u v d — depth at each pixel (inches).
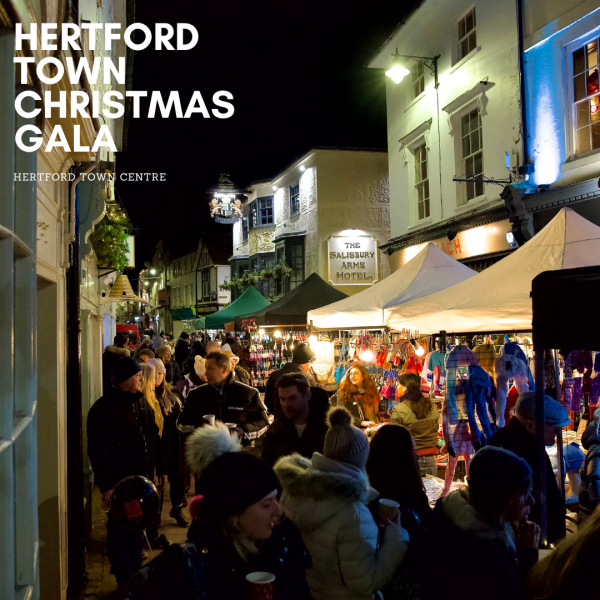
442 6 539.8
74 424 171.6
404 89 635.5
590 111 383.2
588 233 204.5
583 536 54.8
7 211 64.1
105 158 276.2
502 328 193.2
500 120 463.2
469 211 503.8
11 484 60.4
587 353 184.9
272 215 1123.9
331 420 96.6
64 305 165.0
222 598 62.2
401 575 88.2
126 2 405.1
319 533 88.0
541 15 414.9
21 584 71.9
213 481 67.4
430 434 227.0
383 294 307.6
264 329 501.4
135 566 168.4
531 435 138.2
